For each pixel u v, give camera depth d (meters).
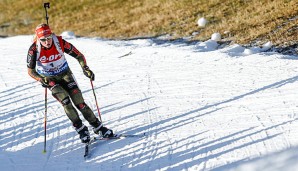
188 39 28.92
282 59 18.44
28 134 13.94
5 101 17.30
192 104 14.95
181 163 11.34
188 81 17.19
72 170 11.53
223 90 15.78
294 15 27.31
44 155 12.47
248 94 15.08
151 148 12.28
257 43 24.39
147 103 15.54
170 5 37.97
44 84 12.04
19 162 12.16
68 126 14.25
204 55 20.39
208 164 11.12
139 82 17.80
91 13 43.69
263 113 13.49
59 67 12.27
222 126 13.05
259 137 12.09
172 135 12.90
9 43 26.94
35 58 11.96
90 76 12.71
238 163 10.98
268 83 15.80
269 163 10.78
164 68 19.17
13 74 20.66
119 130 13.65
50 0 50.25
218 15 32.12
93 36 36.09
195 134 12.78
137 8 40.62
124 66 20.14
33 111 15.89
